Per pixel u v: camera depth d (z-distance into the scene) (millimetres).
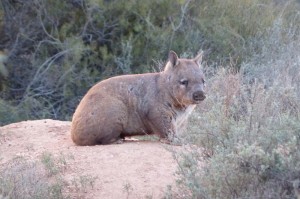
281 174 15117
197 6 41906
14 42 41312
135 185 17875
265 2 43625
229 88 23250
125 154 19844
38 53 40406
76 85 38938
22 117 36781
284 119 16078
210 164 15852
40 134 23344
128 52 38906
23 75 40250
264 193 15172
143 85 21562
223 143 16531
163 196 16875
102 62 39531
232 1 41906
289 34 37438
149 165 18969
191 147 17406
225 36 39406
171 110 21375
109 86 21641
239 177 15516
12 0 41812
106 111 21188
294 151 15367
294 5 44688
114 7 40438
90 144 21312
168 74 21344
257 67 31562
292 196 14953
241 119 17688
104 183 18125
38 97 38750
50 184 18109
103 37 40688
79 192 17781
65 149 20875
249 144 15945
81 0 41000
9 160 20359
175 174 17156
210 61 37719
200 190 15414
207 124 16969
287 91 21312
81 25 41094
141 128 21672
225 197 15516
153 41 39406
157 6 40906
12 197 17250
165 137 21438
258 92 21578
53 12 41094
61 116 38250
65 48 38969
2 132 23516
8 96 39781
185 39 39594
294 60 30328
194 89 21062
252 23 41156
